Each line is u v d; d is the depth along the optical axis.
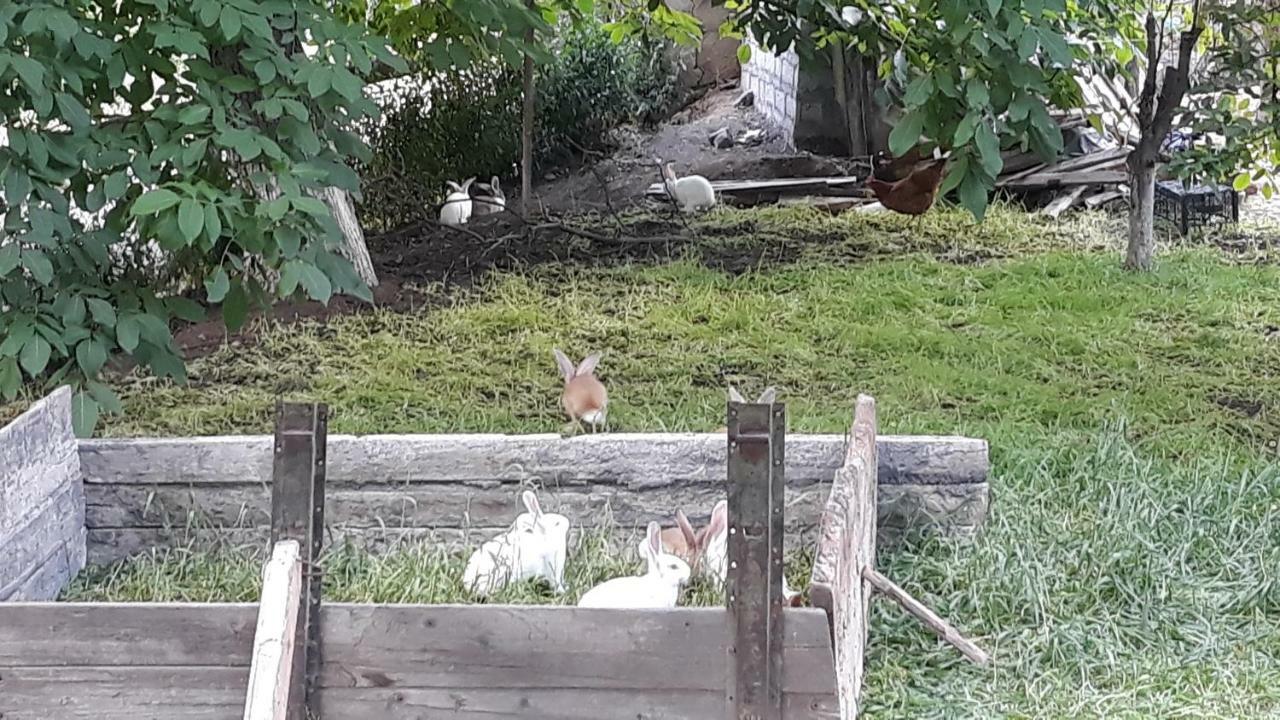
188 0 5.32
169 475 4.51
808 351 7.04
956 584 4.17
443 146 12.34
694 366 6.83
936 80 6.04
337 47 5.38
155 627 2.81
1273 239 9.87
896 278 8.65
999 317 7.72
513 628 2.77
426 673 2.81
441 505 4.53
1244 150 8.23
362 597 4.13
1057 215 10.59
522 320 7.64
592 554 4.41
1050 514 4.67
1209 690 3.58
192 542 4.53
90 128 5.32
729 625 2.72
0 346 5.04
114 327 5.38
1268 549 4.40
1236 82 8.03
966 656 3.69
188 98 5.50
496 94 12.89
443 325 7.51
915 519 4.52
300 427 2.87
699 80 16.80
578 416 5.12
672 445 4.50
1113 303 7.97
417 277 8.79
